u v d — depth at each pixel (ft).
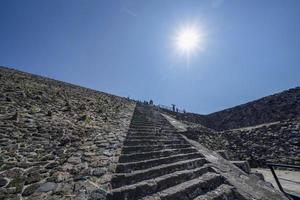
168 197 14.78
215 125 99.25
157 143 29.53
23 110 26.53
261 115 80.74
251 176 25.73
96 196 12.13
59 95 43.83
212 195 17.13
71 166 16.29
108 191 12.89
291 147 48.44
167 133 38.88
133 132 32.40
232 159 48.98
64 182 13.57
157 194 14.87
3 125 20.26
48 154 17.98
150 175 17.49
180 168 21.26
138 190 14.33
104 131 29.84
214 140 54.34
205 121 104.99
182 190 16.19
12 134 19.21
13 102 27.99
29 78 50.65
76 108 38.14
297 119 56.44
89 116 36.11
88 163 17.25
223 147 53.36
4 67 52.65
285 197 21.18
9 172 13.80
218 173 22.31
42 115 27.25
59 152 18.98
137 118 48.88
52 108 32.22
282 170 43.14
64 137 22.91
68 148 20.54
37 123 23.94
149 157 22.67
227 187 19.51
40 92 39.29
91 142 23.66
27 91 36.19
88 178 14.42
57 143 20.90
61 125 26.23
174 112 97.30
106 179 14.46
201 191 17.76
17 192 11.88
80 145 22.08
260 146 53.42
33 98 33.37
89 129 28.91
